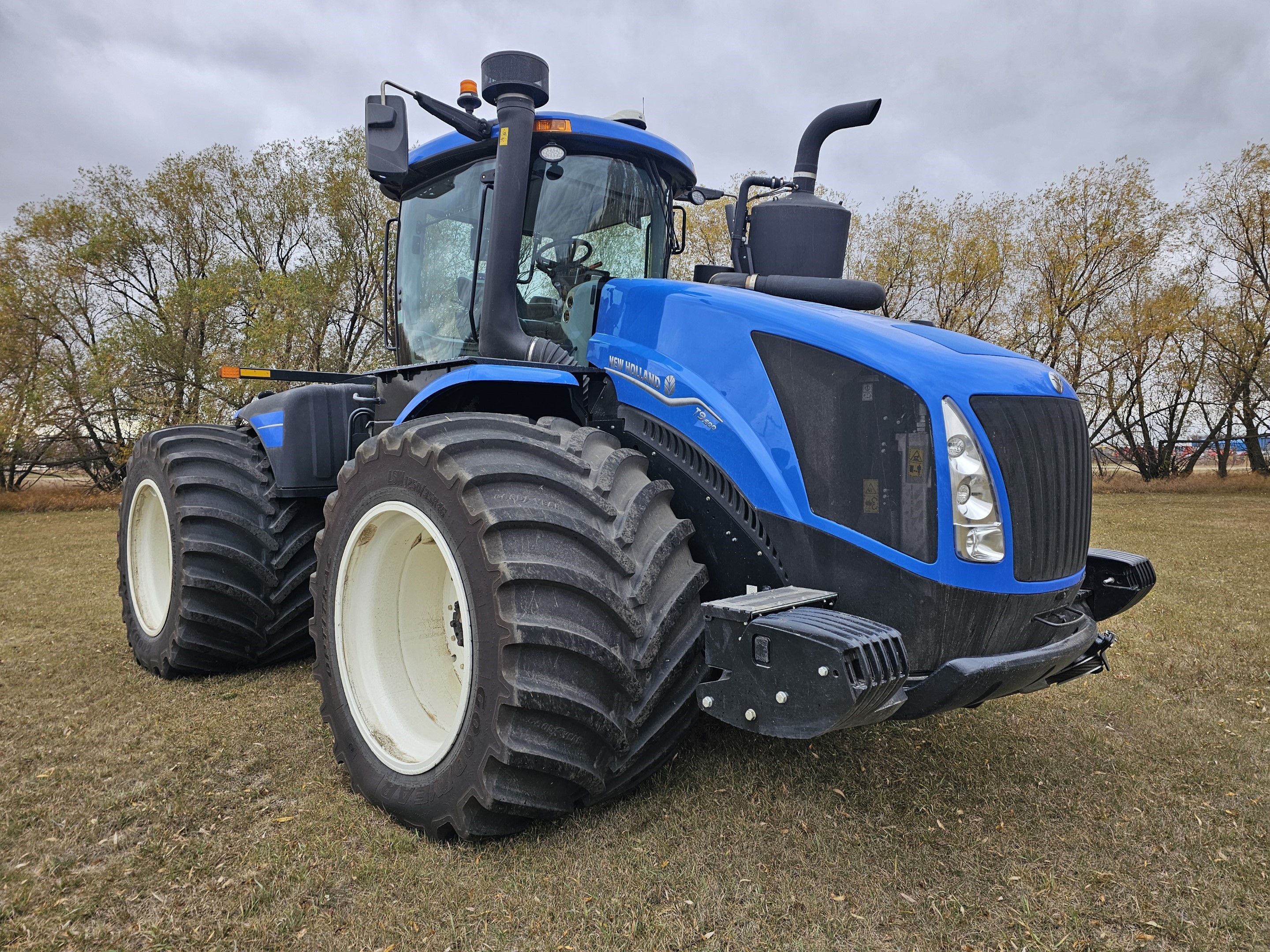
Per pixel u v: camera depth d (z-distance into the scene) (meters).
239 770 2.53
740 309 2.33
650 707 2.04
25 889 1.86
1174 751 2.78
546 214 2.89
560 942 1.66
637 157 3.07
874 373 2.04
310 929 1.71
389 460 2.28
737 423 2.26
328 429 3.51
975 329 24.53
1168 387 24.23
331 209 21.41
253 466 3.57
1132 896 1.88
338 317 21.84
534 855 1.99
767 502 2.18
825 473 2.09
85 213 21.31
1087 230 23.47
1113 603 2.61
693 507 2.34
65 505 18.48
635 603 2.01
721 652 1.90
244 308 20.73
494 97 2.69
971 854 2.05
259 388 20.19
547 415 2.71
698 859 1.98
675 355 2.44
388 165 2.58
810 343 2.15
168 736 2.80
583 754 1.98
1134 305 23.06
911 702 1.91
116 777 2.47
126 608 3.93
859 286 2.68
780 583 2.18
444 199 3.28
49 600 5.58
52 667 3.76
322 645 2.51
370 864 1.95
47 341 20.88
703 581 2.19
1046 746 2.81
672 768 2.49
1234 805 2.37
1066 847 2.11
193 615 3.31
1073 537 2.19
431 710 2.41
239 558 3.38
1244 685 3.58
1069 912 1.81
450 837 2.08
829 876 1.93
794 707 1.74
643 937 1.69
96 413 20.39
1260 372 23.30
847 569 2.05
